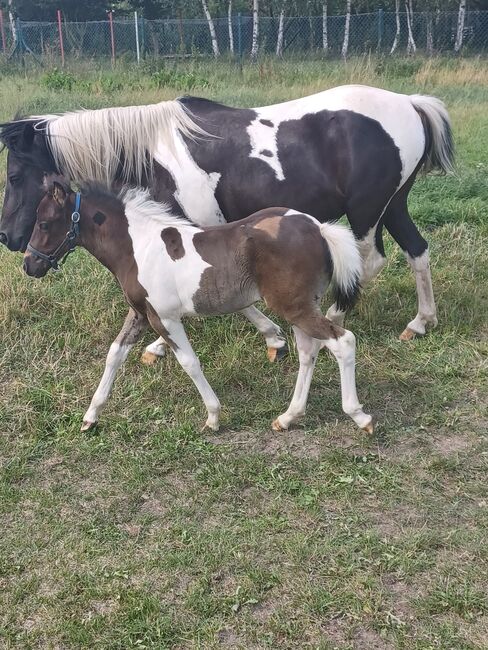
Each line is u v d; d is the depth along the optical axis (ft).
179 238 11.18
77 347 14.40
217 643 7.97
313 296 10.98
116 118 12.91
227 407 12.66
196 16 83.66
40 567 9.26
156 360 13.98
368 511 10.02
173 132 13.20
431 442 11.52
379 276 17.12
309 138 13.19
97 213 11.50
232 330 14.90
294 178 13.20
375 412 12.36
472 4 78.43
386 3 79.66
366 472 10.78
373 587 8.63
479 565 8.93
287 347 14.12
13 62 59.77
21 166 13.15
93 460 11.41
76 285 16.39
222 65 55.16
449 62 52.54
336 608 8.38
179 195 13.37
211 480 10.75
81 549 9.48
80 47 66.08
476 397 12.70
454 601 8.32
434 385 13.07
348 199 13.35
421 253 14.30
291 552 9.21
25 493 10.63
